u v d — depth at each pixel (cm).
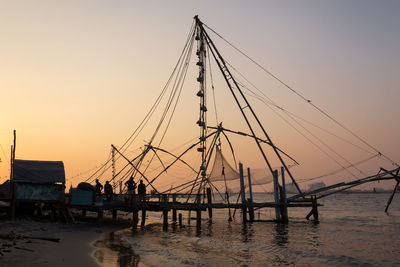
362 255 1845
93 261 1351
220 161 3766
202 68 3494
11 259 1277
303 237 2555
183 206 3128
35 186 2802
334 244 2222
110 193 2902
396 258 1772
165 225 2970
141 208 2972
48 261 1284
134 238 2180
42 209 3191
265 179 3756
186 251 1798
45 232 2158
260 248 1997
